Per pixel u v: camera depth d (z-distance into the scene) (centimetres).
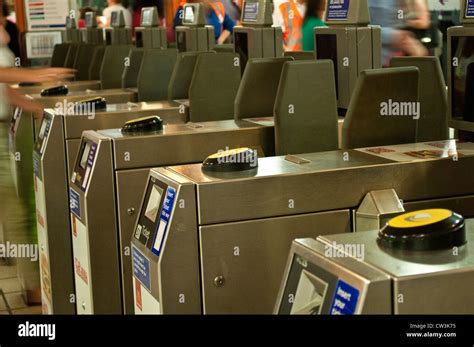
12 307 477
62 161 398
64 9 978
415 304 148
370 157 260
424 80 328
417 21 502
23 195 478
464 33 277
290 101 308
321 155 267
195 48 570
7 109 404
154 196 248
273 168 248
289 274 171
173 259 228
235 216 234
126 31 800
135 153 325
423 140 332
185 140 329
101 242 327
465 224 180
